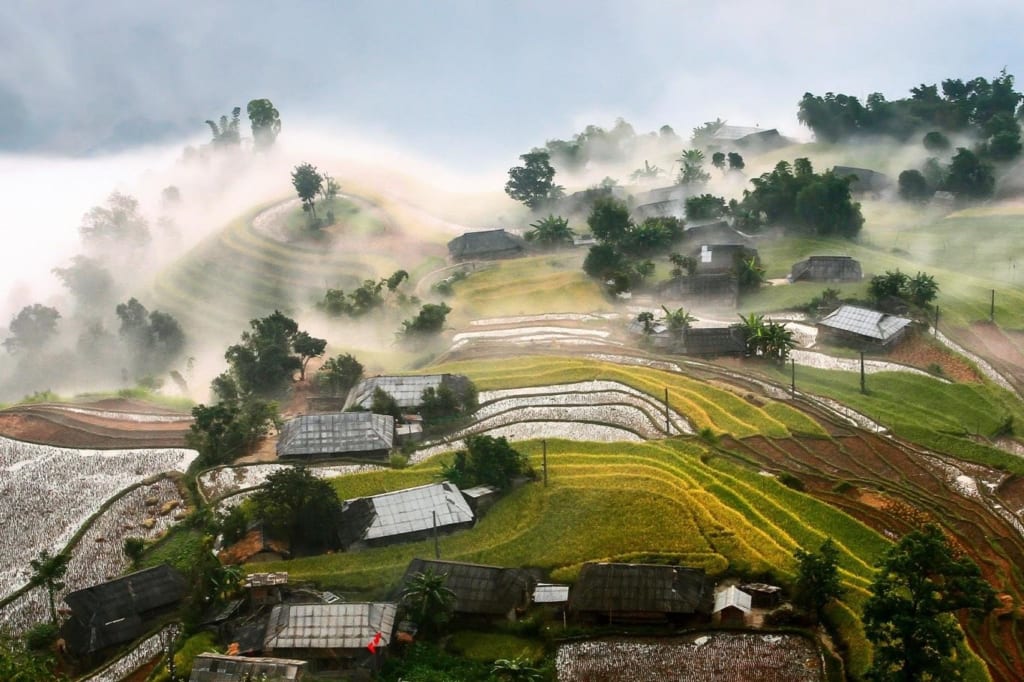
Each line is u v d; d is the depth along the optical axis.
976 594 67.12
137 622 82.56
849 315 149.88
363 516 93.31
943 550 67.50
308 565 88.06
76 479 114.19
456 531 93.31
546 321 173.00
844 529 90.25
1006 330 154.38
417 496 95.62
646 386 128.75
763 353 142.38
